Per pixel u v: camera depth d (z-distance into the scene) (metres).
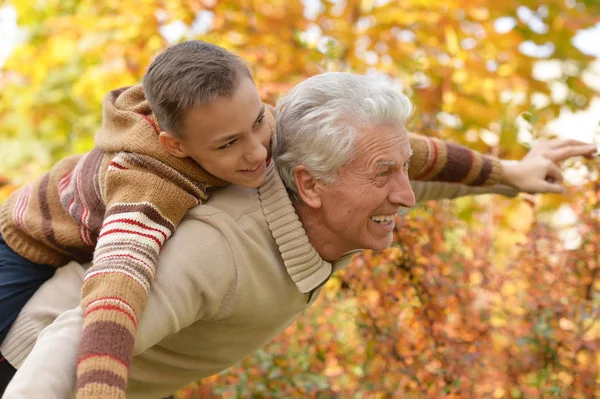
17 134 5.98
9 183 3.98
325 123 1.58
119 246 1.42
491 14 4.45
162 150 1.56
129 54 4.32
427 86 4.08
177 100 1.46
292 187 1.67
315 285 1.68
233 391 2.54
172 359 1.75
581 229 2.64
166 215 1.52
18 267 1.81
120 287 1.35
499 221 3.02
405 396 2.62
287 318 1.79
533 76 4.58
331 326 2.76
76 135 5.50
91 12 4.74
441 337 2.53
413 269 2.51
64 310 1.75
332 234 1.68
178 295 1.48
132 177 1.52
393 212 1.65
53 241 1.75
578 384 2.57
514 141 3.64
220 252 1.55
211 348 1.76
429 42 4.31
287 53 3.92
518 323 2.71
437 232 2.65
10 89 5.27
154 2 4.11
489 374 2.65
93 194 1.66
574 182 2.62
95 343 1.28
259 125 1.56
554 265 2.68
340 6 4.34
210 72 1.45
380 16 4.24
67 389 1.31
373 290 2.57
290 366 2.65
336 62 3.71
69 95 5.39
